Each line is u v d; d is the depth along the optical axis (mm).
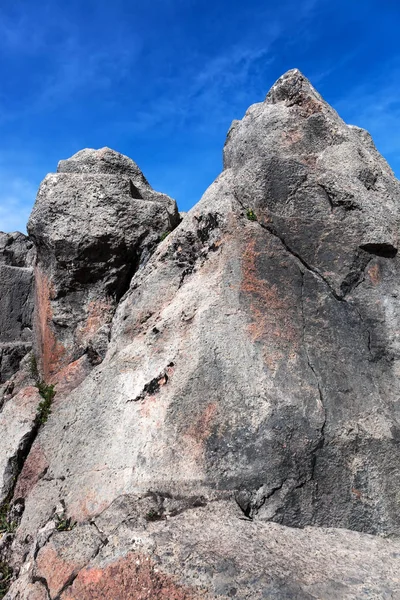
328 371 3488
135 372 3752
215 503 3025
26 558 3227
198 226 4230
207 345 3520
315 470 3189
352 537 2973
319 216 3889
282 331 3582
